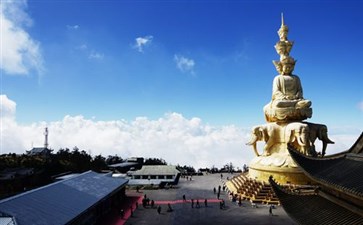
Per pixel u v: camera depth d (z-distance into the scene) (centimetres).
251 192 7888
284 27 9156
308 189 3725
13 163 12150
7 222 3825
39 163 12400
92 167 14662
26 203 4572
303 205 3141
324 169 3042
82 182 6856
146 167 11588
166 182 10500
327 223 2641
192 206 7381
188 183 11000
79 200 5600
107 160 17600
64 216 4634
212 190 9531
